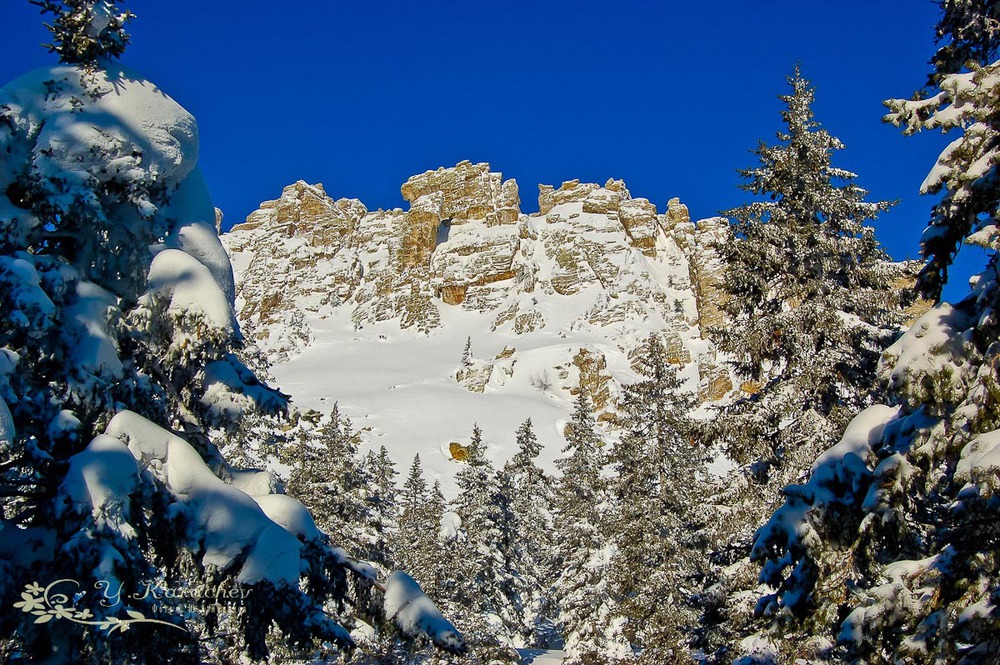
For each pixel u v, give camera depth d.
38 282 8.61
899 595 7.96
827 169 16.44
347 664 17.42
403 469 109.00
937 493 9.55
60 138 9.12
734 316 16.58
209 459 10.16
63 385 8.69
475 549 37.66
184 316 9.35
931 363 7.78
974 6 9.20
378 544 31.86
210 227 10.77
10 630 8.15
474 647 34.47
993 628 7.11
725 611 14.87
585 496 32.19
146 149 9.77
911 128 8.31
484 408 143.25
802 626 10.36
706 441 15.88
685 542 23.02
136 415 8.86
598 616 29.94
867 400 15.00
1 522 8.80
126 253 9.62
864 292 15.35
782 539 10.43
